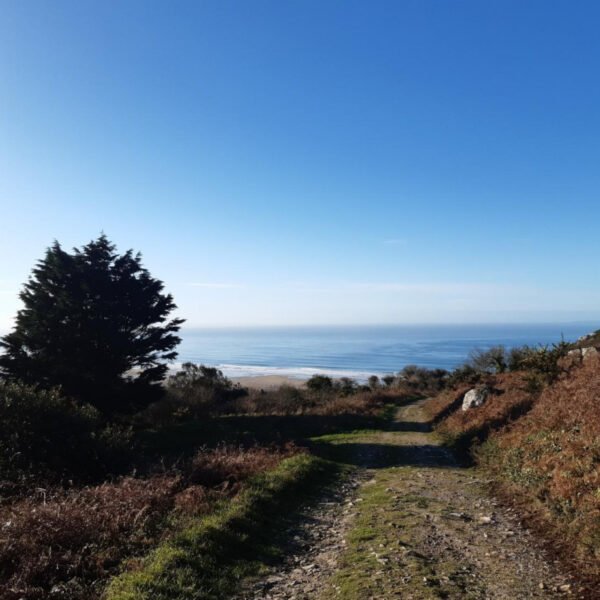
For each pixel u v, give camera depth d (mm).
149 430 27156
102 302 27281
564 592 5562
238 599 5832
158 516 8594
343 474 14062
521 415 15930
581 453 8930
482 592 5648
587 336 30969
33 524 7469
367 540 7801
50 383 25219
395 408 40344
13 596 5547
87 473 13156
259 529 8328
